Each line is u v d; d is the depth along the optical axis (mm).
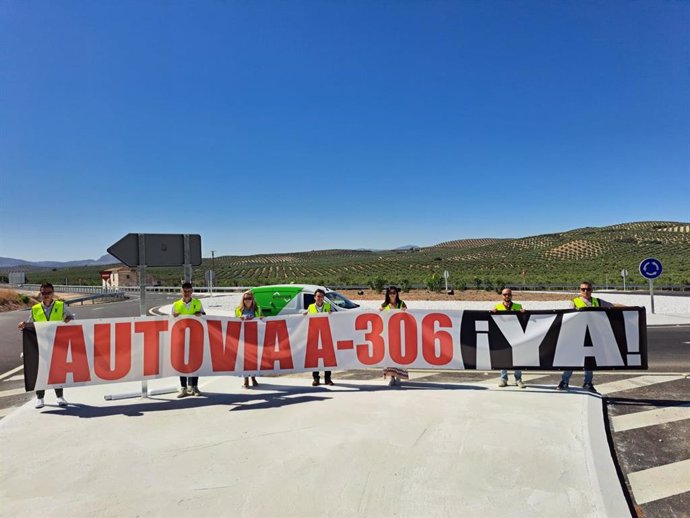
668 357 10258
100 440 5273
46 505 3824
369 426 5410
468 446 4758
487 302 26344
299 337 7488
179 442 5121
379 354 7508
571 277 54000
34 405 6852
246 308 7812
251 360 7328
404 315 7461
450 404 6273
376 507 3658
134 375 6996
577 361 7008
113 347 6926
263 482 4102
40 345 6711
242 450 4828
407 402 6414
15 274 74562
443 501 3721
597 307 7012
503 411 5918
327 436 5129
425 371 9352
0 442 5277
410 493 3850
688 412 6160
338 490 3926
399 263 103188
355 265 105312
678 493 4055
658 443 5141
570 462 4375
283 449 4809
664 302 25172
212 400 6891
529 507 3633
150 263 7574
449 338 7355
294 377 8688
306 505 3711
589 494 3814
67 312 7074
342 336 7547
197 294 42844
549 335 7098
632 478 4352
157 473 4352
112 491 4031
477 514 3543
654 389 7453
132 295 46156
